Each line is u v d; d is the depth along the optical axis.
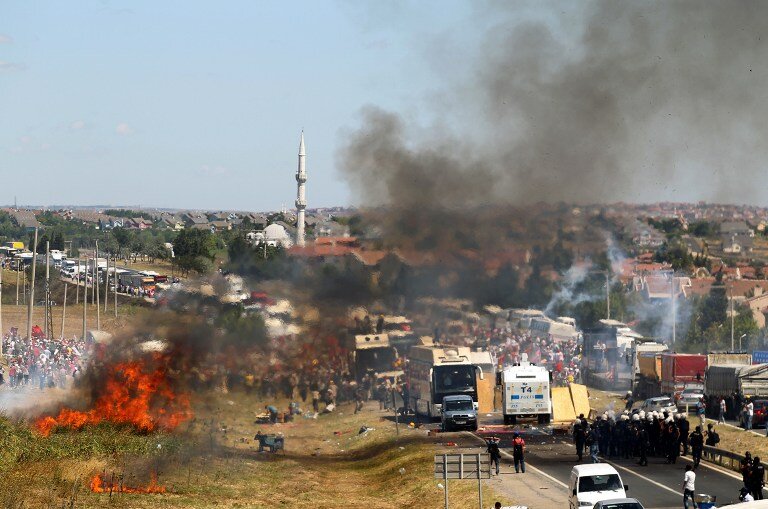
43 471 98.31
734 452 124.12
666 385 177.88
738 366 162.50
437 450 137.38
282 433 160.38
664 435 123.62
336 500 111.81
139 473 108.12
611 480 89.38
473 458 117.94
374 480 126.12
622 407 179.38
